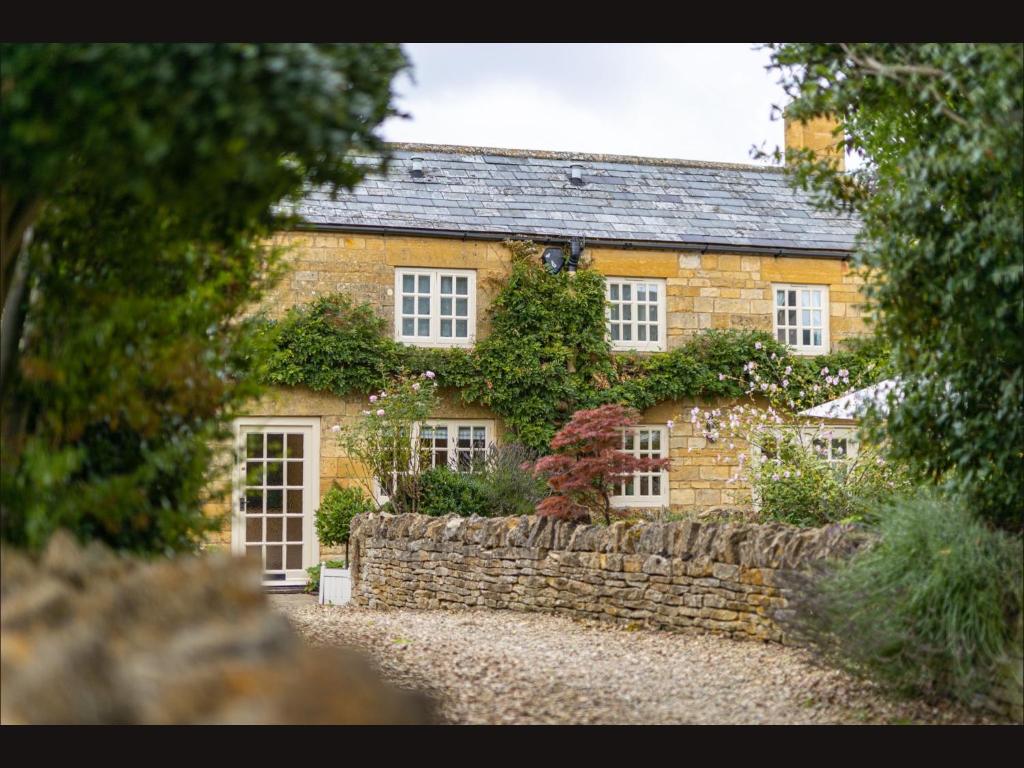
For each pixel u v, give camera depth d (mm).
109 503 4750
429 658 7520
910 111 6621
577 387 16422
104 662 3135
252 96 3771
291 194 5465
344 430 15461
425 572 12250
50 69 3791
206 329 5777
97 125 3799
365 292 15969
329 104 3863
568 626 9898
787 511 11711
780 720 5973
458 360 15992
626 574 9906
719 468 16984
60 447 5016
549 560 10766
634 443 16781
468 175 17688
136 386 4977
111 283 4977
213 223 5027
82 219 4945
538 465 11688
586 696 6391
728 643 8672
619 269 17000
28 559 4070
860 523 8547
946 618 6000
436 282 16281
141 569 3771
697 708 6277
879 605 6312
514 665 7398
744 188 19000
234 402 5961
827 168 7051
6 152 3930
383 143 4402
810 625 6828
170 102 3752
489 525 11531
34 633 3412
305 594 14945
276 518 15586
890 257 6305
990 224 5809
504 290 16312
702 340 17062
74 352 4734
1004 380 6223
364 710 3037
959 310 6137
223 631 3275
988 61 5512
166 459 5207
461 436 16281
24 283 5039
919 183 6121
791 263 17641
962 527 6262
